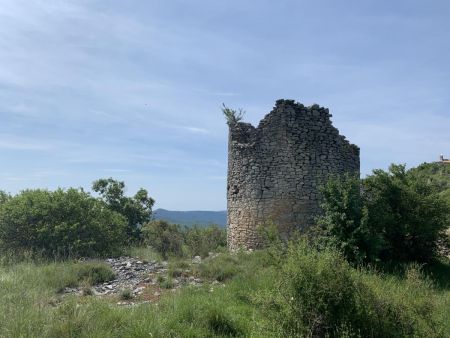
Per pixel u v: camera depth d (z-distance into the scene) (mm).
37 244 17438
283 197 16438
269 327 7098
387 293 7426
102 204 22672
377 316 6918
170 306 8266
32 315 7090
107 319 7148
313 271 7125
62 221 18406
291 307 6996
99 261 14695
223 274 12438
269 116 17047
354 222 13320
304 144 16547
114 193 29797
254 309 8352
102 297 10391
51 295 10148
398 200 14602
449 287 11852
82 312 7234
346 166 17203
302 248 7844
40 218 18234
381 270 12773
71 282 11953
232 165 18188
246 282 10578
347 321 6730
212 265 13227
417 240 14406
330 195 14070
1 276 11469
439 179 32125
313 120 16781
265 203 16672
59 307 7641
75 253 17094
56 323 6801
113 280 12711
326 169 16609
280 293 7262
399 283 10086
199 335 6984
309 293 6949
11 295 8914
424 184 15266
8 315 7094
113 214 21281
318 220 14008
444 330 7109
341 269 7227
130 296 10445
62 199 19141
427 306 7250
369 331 6723
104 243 19047
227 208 18688
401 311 7023
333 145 16891
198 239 21594
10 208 18031
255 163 17078
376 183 15039
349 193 13750
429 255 14586
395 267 13078
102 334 6512
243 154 17531
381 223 13570
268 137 16953
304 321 6898
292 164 16484
